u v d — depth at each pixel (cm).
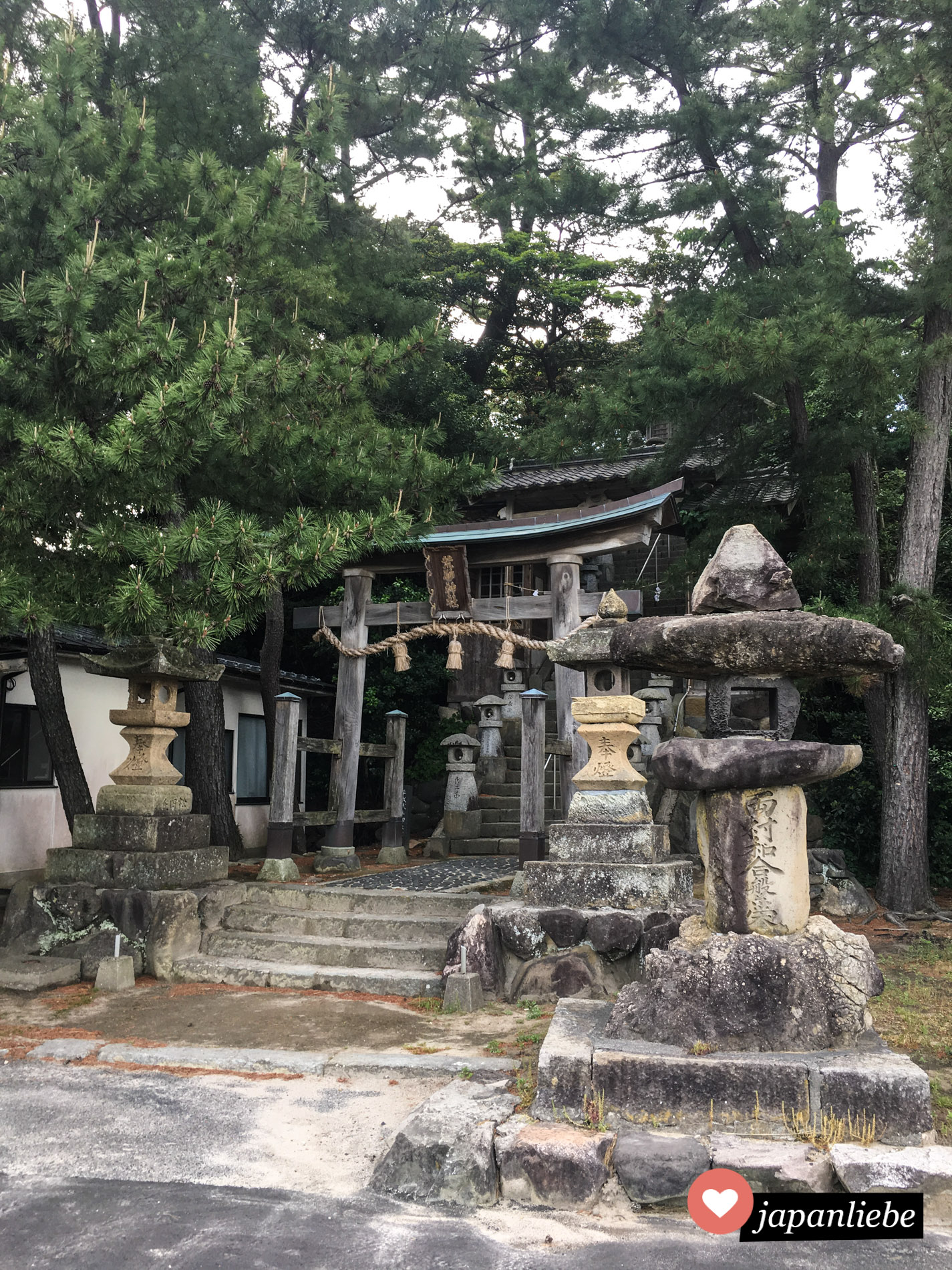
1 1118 462
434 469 916
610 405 1153
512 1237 358
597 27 1296
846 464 1172
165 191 916
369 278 1353
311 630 1678
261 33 1459
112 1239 348
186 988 719
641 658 498
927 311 1097
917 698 1082
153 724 837
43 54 850
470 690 1623
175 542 688
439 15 1548
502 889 925
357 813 1159
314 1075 529
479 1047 562
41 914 779
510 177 1512
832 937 473
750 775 469
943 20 1048
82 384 775
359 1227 363
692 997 461
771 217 1251
